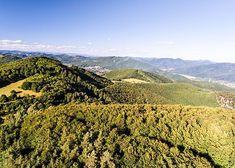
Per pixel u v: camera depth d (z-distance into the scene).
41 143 54.12
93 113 65.19
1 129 60.12
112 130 58.31
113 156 51.62
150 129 63.66
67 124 58.00
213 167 54.84
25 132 57.94
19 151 52.69
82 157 50.84
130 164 51.53
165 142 61.12
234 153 59.62
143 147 55.38
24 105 80.75
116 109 67.56
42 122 59.62
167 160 53.59
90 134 55.44
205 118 67.38
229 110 73.50
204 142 62.50
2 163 51.97
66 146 52.16
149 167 51.81
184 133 64.19
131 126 63.72
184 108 74.19
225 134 61.94
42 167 48.75
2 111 78.31
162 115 69.19
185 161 54.47
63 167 48.66
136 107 71.50
